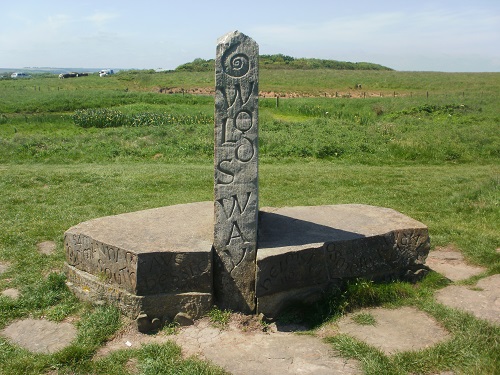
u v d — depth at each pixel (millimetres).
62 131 19750
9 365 3854
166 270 4500
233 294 4660
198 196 9547
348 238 5031
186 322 4508
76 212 8297
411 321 4539
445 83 42312
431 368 3725
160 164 13516
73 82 49062
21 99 31984
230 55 4270
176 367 3762
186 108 26891
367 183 10883
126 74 58406
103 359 3941
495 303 4871
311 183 10773
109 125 20953
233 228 4559
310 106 25688
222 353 4023
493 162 13812
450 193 9781
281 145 15086
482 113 21766
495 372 3551
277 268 4590
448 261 6176
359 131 17203
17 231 7184
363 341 4137
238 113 4363
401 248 5344
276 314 4656
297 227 5383
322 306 4727
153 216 5648
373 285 5016
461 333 4125
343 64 75750
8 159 14000
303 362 3867
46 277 5559
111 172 11766
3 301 4918
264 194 9766
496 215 8047
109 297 4707
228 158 4438
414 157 14219
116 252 4629
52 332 4465
